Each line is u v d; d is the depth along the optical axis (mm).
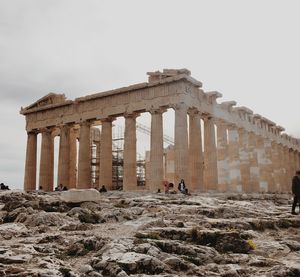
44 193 34312
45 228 16078
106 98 53375
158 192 41688
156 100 48250
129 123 50594
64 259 11164
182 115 45781
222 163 54281
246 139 59812
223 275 9719
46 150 59594
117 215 18891
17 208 20062
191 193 40906
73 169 62312
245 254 12344
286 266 10234
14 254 10906
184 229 14102
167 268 10055
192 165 48562
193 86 48875
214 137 52250
